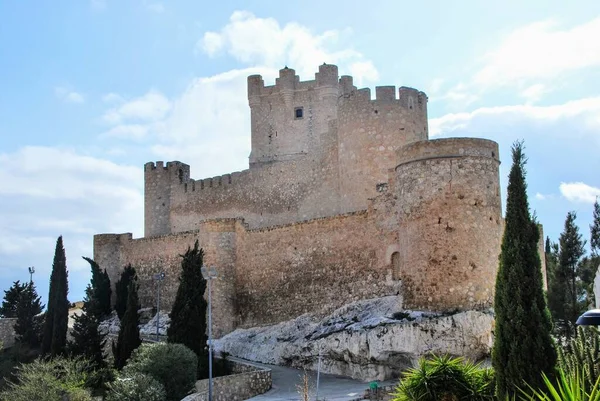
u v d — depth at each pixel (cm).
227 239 5884
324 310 5178
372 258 4962
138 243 7100
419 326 4019
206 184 7419
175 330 4881
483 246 4184
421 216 4256
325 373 4538
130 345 5278
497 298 3002
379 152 5478
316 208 6253
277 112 7706
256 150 7725
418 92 5681
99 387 5025
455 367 3022
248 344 5319
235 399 4244
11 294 7875
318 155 6338
